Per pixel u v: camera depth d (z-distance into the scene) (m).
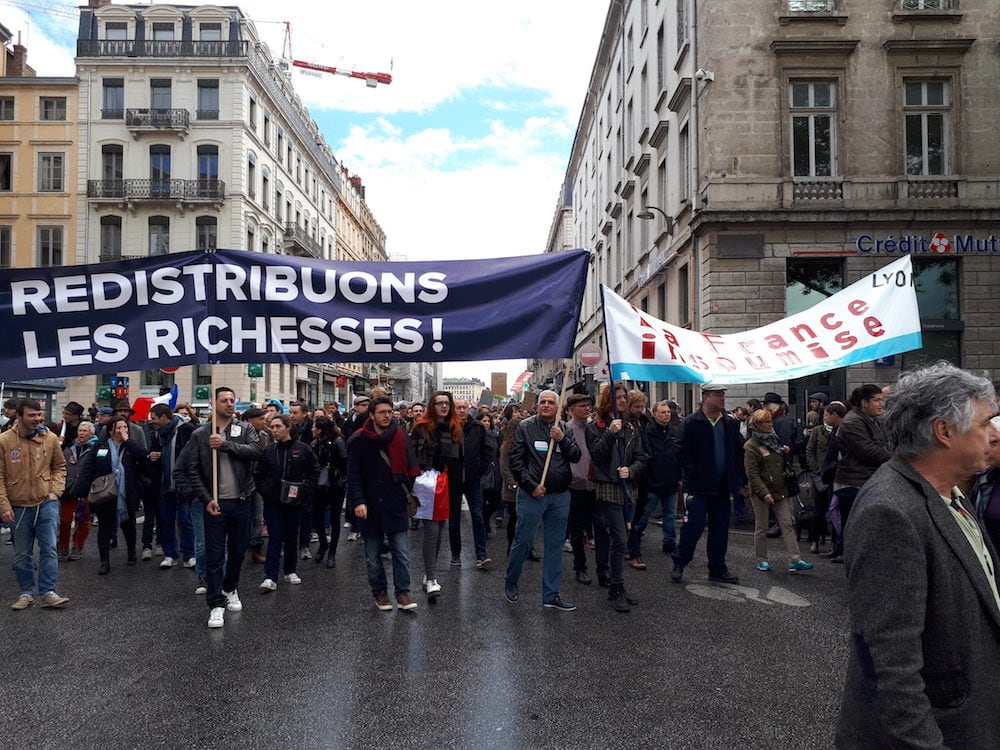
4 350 5.64
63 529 9.03
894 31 17.14
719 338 7.14
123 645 5.38
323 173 56.38
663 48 21.92
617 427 6.43
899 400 2.06
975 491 3.81
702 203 17.25
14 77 38.88
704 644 5.31
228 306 5.73
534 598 6.73
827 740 3.76
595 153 38.00
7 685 4.58
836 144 17.23
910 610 1.79
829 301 7.26
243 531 6.37
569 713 4.09
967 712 1.82
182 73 39.41
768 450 7.80
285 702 4.27
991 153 16.95
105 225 39.28
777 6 17.14
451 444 8.02
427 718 4.03
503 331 5.73
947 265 17.08
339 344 5.72
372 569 6.33
